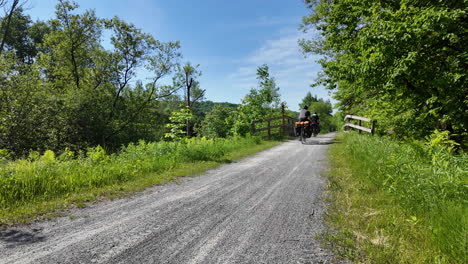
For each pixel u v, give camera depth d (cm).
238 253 255
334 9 1095
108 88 2388
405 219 311
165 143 962
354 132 1416
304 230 308
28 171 511
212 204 416
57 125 1650
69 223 336
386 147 689
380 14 764
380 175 481
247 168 743
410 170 403
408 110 920
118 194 478
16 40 3209
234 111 1916
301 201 418
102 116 2064
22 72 1531
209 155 967
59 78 2341
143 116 2536
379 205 366
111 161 723
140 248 266
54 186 484
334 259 242
